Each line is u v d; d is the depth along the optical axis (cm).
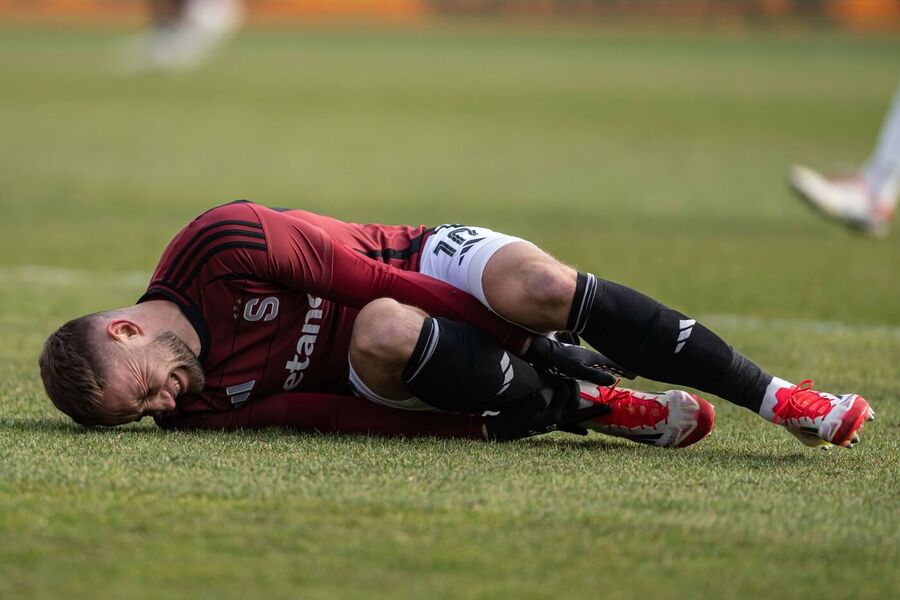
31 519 876
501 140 5988
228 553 818
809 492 981
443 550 830
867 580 793
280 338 1127
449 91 8612
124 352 1070
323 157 5175
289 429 1158
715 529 881
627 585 778
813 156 5419
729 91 8731
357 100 7956
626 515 909
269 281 1103
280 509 907
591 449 1134
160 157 5019
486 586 772
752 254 2852
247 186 4175
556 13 16100
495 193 4141
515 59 11262
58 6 15875
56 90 8188
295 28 14712
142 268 2533
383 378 1088
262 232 1094
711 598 762
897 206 4006
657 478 1012
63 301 2119
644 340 1088
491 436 1142
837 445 1093
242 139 5809
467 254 1125
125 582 768
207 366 1118
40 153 5050
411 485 971
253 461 1033
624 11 15988
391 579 779
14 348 1686
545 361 1112
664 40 13700
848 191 2770
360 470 1012
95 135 5812
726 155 5447
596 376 1093
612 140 6041
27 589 754
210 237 1092
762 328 1964
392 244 1193
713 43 13262
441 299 1116
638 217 3575
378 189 4188
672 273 2548
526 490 964
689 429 1141
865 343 1838
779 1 15612
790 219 3594
